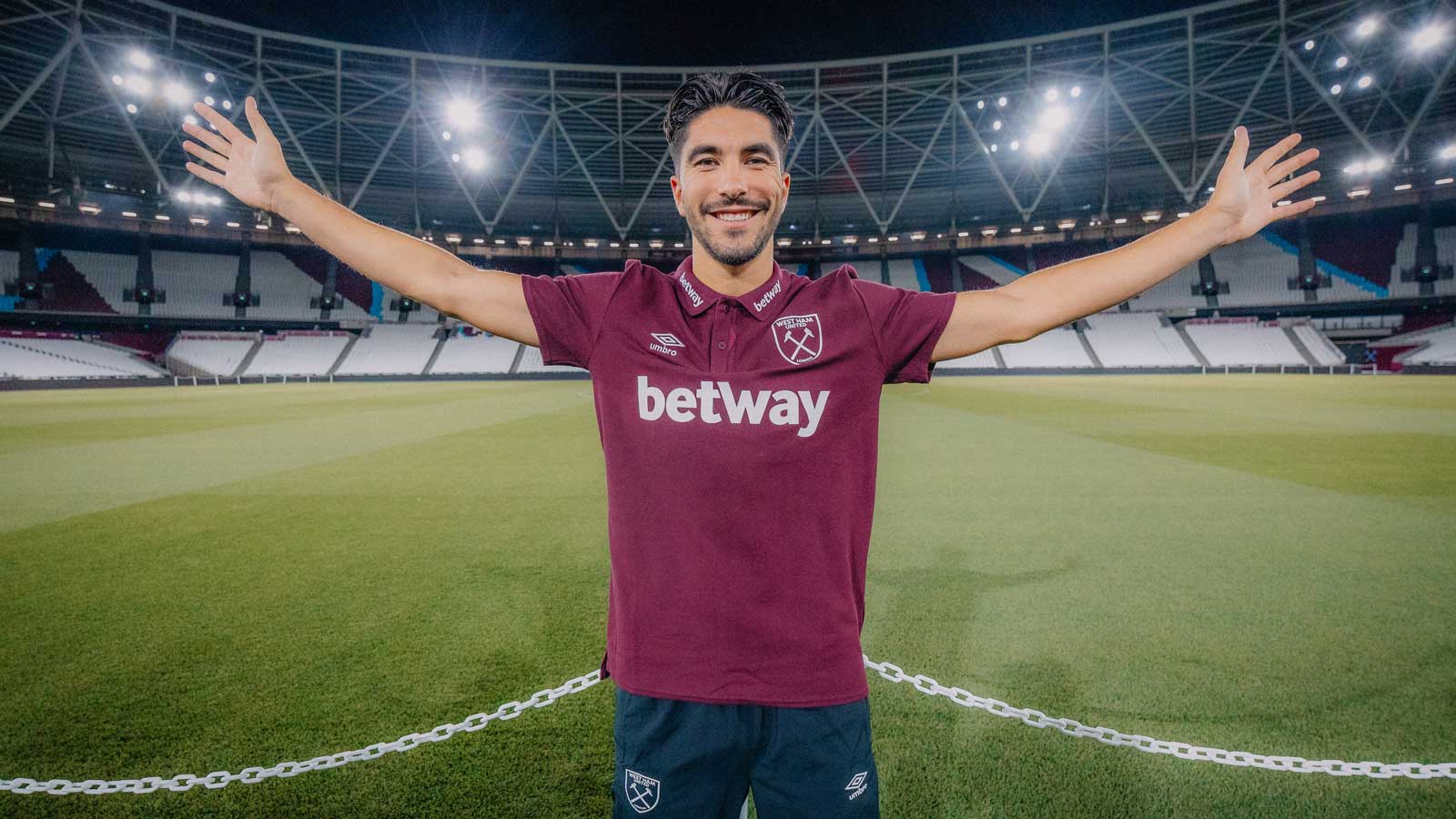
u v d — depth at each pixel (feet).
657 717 4.40
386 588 13.85
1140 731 8.71
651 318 4.53
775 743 4.36
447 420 46.91
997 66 125.80
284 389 95.76
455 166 136.46
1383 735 8.54
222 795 7.68
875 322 4.60
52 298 116.26
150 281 125.29
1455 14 97.45
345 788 7.80
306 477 25.40
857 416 4.48
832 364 4.39
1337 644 10.96
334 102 123.34
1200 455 28.66
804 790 4.34
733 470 4.22
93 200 115.85
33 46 97.55
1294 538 16.81
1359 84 110.11
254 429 41.19
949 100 130.11
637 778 4.52
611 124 136.26
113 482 24.34
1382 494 21.26
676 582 4.31
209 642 11.37
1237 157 4.74
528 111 132.46
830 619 4.35
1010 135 132.87
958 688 9.11
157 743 8.59
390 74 123.95
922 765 8.11
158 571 14.88
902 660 10.55
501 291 4.75
